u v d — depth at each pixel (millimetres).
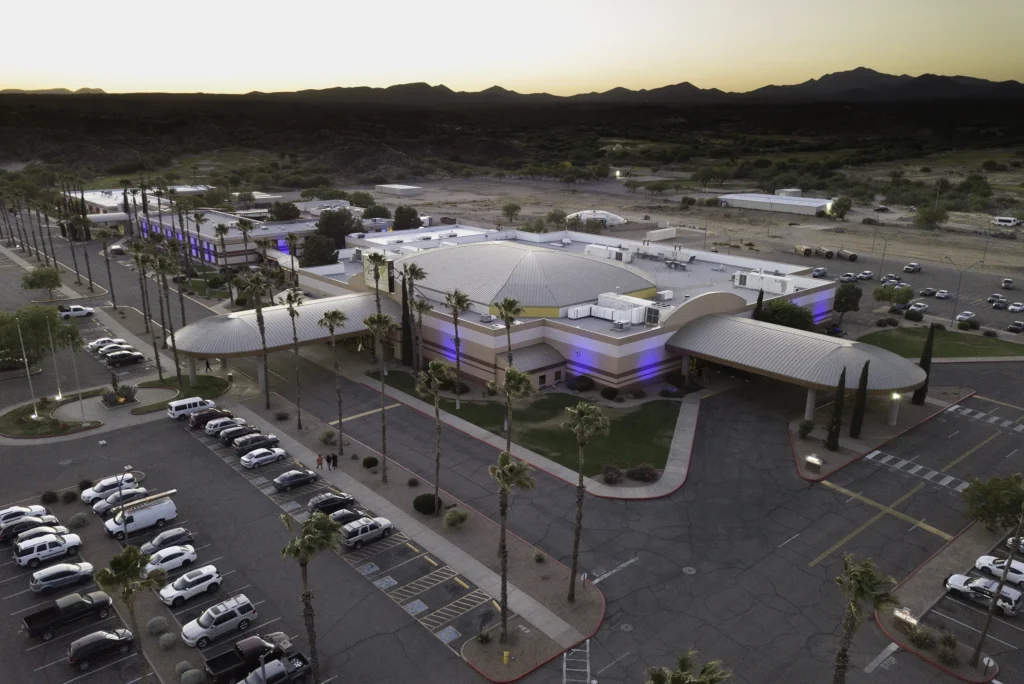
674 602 49344
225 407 82562
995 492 55688
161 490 63656
